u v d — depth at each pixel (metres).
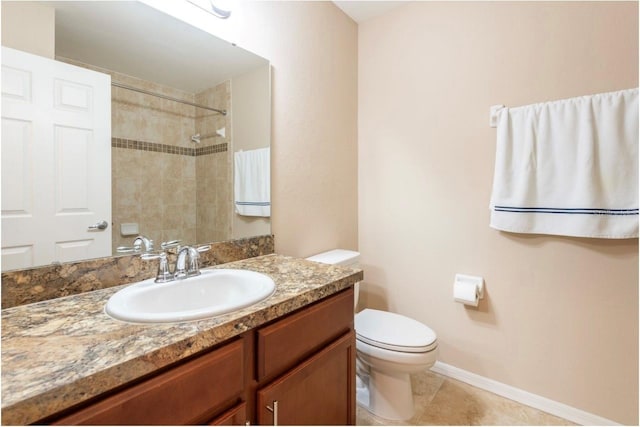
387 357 1.36
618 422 1.38
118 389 0.56
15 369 0.52
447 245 1.80
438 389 1.70
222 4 1.28
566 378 1.48
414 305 1.95
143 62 1.10
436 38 1.80
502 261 1.63
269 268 1.24
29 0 0.85
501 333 1.65
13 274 0.82
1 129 0.80
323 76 1.84
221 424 0.71
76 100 0.94
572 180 1.38
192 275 1.07
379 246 2.09
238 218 1.41
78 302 0.85
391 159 2.02
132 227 1.07
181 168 1.21
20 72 0.84
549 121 1.44
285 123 1.61
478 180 1.68
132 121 1.07
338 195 1.99
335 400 1.08
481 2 1.65
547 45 1.47
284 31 1.58
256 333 0.81
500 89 1.60
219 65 1.32
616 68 1.32
